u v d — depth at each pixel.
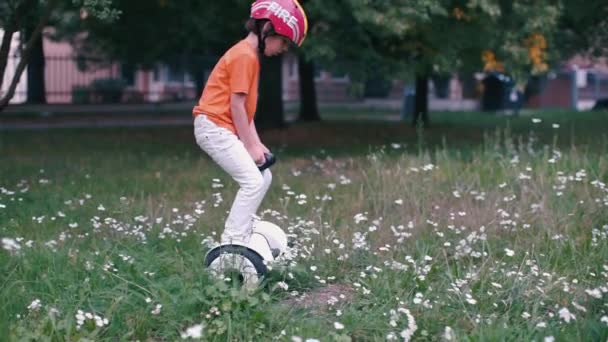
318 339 4.77
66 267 5.85
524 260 6.17
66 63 34.16
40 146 15.09
